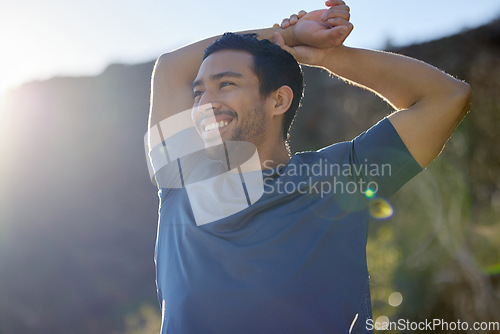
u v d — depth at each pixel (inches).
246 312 59.5
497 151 297.9
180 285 62.3
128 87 658.8
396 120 69.7
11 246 565.3
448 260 227.9
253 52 69.1
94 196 609.9
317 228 63.5
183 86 77.9
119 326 405.1
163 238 68.0
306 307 60.2
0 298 478.9
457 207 256.8
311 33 73.7
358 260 64.1
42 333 424.2
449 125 69.7
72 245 566.3
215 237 62.6
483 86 375.9
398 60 72.7
